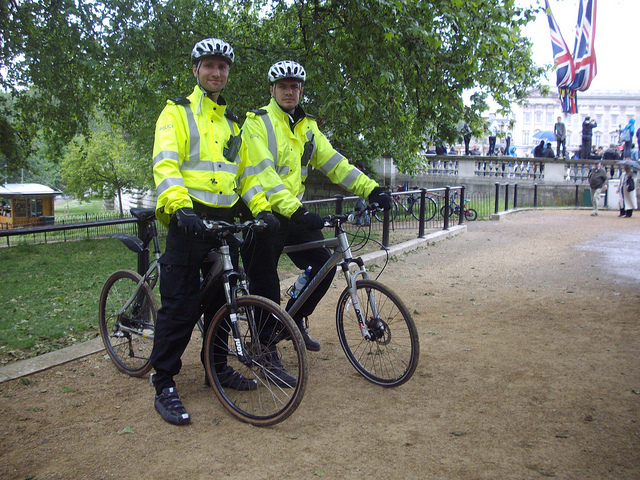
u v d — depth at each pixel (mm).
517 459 2545
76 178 32312
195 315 3070
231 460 2557
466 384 3457
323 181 19656
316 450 2645
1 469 2471
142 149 21547
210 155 3016
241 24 12930
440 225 12133
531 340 4375
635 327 4672
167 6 10398
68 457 2578
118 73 10664
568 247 9492
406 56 9023
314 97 10500
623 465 2486
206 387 3422
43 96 13250
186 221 2592
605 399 3209
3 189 31156
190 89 11570
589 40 21734
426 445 2684
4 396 3258
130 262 9023
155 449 2658
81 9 10586
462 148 37750
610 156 22406
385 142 14133
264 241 3459
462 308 5484
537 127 63000
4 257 10086
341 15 9102
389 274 7262
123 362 3699
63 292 6398
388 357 3574
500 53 10172
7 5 11086
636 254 8547
